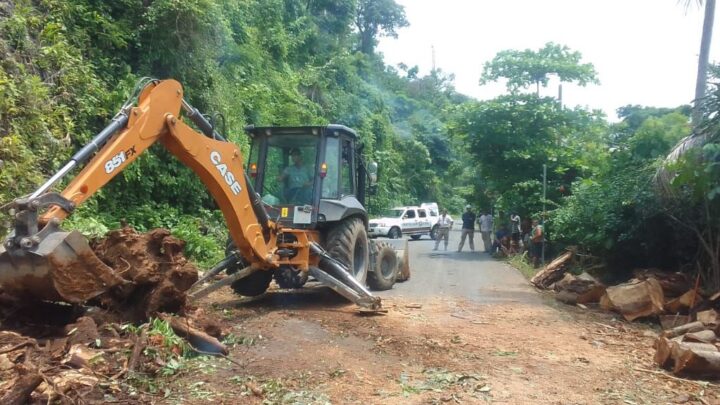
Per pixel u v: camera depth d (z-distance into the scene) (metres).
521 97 19.83
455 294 11.00
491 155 20.16
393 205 34.81
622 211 11.30
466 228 20.72
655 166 10.43
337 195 9.45
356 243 9.90
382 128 35.47
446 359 6.36
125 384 4.82
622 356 6.95
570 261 12.19
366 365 6.01
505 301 10.31
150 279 6.02
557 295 10.64
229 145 7.27
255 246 7.81
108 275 5.42
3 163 8.62
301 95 25.02
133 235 6.21
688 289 9.27
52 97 10.74
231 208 7.36
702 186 8.54
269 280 9.37
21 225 5.03
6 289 5.30
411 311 8.97
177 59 13.65
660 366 6.52
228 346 6.36
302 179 9.48
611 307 9.48
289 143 9.63
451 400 5.14
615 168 12.48
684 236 10.05
